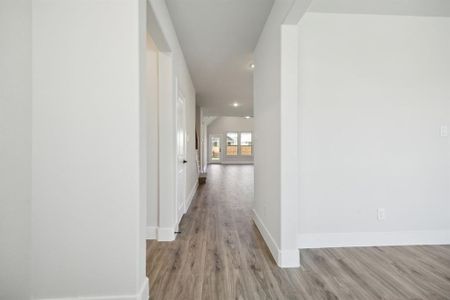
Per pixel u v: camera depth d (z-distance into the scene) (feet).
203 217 11.53
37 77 4.60
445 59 8.33
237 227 10.08
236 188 19.76
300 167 8.01
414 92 8.27
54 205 4.66
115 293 4.74
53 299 4.66
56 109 4.64
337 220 8.12
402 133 8.25
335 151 8.07
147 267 6.67
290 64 6.75
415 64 8.26
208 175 29.01
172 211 8.75
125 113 4.74
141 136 4.91
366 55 8.12
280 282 5.93
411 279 6.09
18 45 4.55
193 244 8.28
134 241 4.76
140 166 4.84
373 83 8.15
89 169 4.70
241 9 7.84
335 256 7.38
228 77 15.35
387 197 8.24
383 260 7.12
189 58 12.22
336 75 8.04
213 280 6.01
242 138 48.14
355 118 8.11
